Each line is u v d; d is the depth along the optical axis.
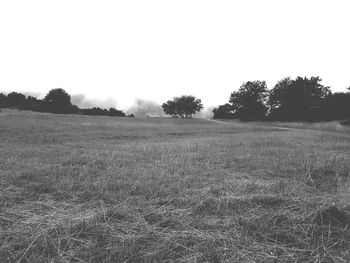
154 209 5.12
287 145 16.47
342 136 26.91
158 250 3.75
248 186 6.70
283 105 84.69
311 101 79.94
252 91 100.88
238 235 4.17
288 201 5.65
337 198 5.81
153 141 20.69
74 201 5.59
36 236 3.99
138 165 9.05
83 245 3.87
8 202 5.39
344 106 68.62
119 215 4.79
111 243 3.92
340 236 4.19
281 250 3.87
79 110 133.88
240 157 11.29
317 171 8.73
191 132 32.62
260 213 5.05
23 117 47.88
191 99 126.44
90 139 21.50
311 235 4.17
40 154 11.42
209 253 3.70
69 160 9.81
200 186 6.82
